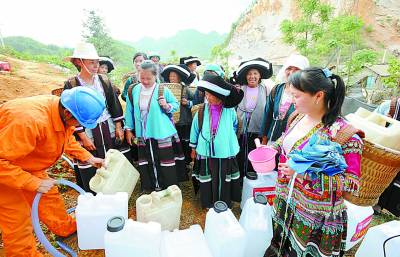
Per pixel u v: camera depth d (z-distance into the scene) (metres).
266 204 2.22
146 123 2.98
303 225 1.68
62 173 3.67
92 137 3.02
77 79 2.85
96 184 2.61
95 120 1.85
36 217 1.89
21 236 2.02
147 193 3.38
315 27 13.98
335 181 1.50
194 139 2.93
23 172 1.77
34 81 11.16
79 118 1.77
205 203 3.01
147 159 3.20
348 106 5.04
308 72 1.47
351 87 14.21
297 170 1.42
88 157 2.52
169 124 3.02
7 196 1.88
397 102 2.57
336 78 1.45
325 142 1.49
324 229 1.61
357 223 2.33
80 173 3.03
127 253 1.89
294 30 14.65
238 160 3.46
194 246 2.12
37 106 1.79
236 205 3.20
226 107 2.67
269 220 2.20
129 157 3.52
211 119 2.71
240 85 3.27
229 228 2.00
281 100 2.83
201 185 2.92
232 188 3.09
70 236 2.59
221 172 2.86
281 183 1.89
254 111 3.21
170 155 3.14
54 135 1.91
